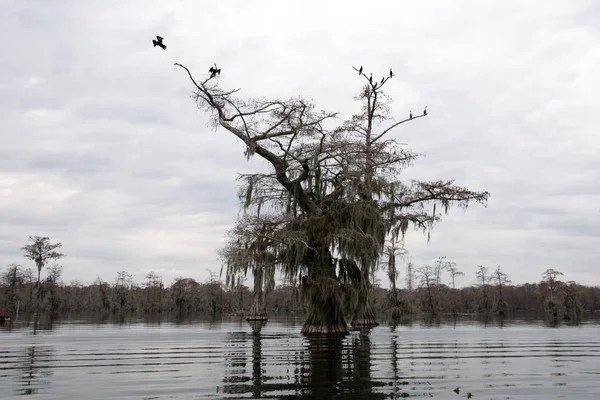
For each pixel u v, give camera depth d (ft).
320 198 71.46
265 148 71.82
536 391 29.91
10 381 32.48
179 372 36.40
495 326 105.19
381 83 103.60
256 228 69.00
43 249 230.27
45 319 138.92
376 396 28.27
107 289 270.26
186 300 277.85
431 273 229.04
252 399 27.30
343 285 69.31
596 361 43.50
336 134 70.59
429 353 48.91
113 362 41.60
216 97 71.20
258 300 131.44
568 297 238.27
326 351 50.47
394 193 76.59
